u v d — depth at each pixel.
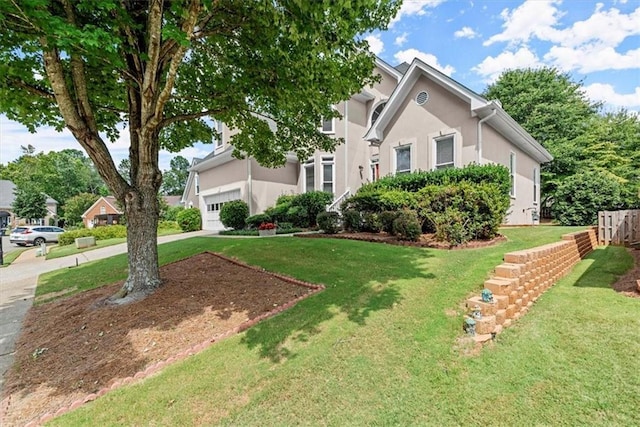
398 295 4.51
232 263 7.16
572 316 3.80
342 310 4.22
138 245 5.55
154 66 4.54
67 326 4.73
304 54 4.48
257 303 4.80
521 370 2.92
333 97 5.74
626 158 18.94
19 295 7.41
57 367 3.67
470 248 6.87
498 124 10.88
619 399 2.48
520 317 3.96
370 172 16.11
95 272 8.69
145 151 5.40
